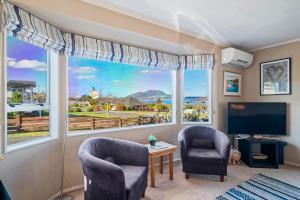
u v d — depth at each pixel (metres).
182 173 3.00
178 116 3.63
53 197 2.26
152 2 2.13
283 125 3.39
